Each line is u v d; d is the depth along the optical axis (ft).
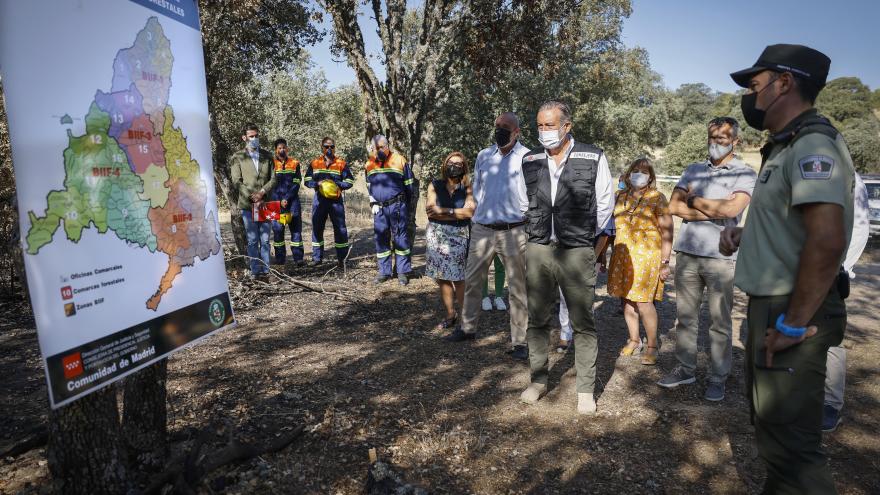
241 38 29.73
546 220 11.91
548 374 13.91
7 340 16.44
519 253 15.43
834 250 6.09
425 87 29.91
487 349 16.42
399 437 10.82
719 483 9.56
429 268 17.95
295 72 72.18
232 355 15.33
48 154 5.41
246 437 10.33
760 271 6.86
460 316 18.81
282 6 32.27
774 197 6.75
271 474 9.17
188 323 7.39
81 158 5.75
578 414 12.14
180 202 7.26
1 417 11.19
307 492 8.78
